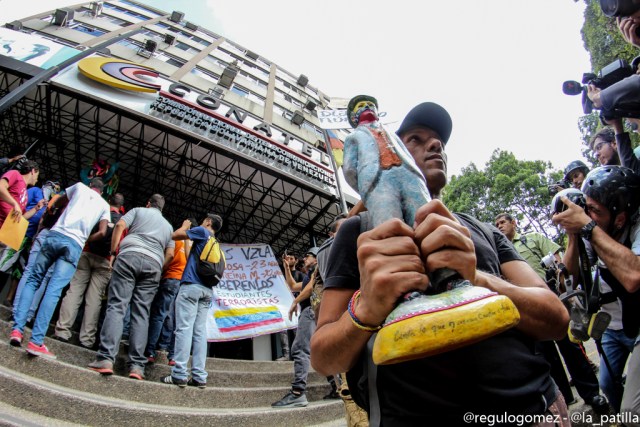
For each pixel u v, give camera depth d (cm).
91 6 1714
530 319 99
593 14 1343
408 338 63
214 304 677
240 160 1105
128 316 470
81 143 1247
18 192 376
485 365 90
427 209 80
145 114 978
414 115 134
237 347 856
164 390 341
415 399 91
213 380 430
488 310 63
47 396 254
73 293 401
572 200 176
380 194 85
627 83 162
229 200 1441
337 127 1123
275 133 1311
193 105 1097
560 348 294
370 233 80
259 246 808
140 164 1282
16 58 886
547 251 364
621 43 1215
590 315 189
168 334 468
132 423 273
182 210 1499
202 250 407
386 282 72
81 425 255
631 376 138
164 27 1981
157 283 395
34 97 1054
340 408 409
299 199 1403
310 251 481
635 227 161
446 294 69
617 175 168
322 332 102
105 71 971
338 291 109
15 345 299
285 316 707
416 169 90
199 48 1892
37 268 332
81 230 358
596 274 185
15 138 1141
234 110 1217
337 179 1139
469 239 76
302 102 2038
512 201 2330
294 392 395
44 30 1405
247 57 2264
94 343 414
